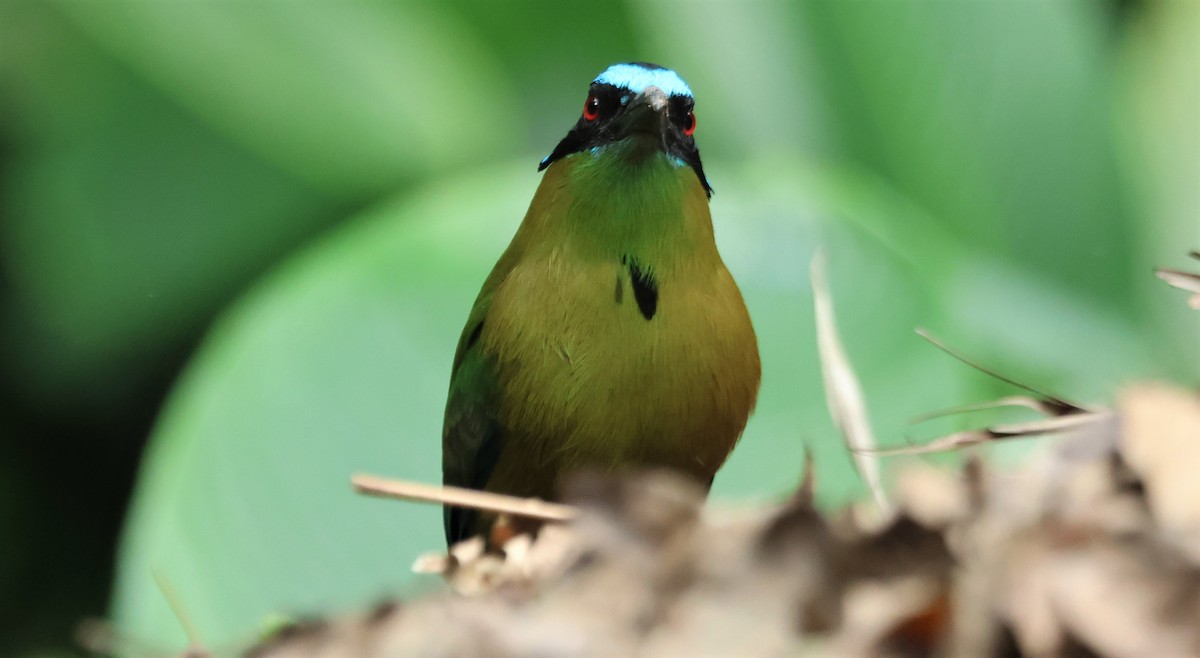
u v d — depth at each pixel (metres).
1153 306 5.45
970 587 4.86
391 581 5.23
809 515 4.87
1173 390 4.88
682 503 4.88
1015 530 4.86
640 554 4.88
